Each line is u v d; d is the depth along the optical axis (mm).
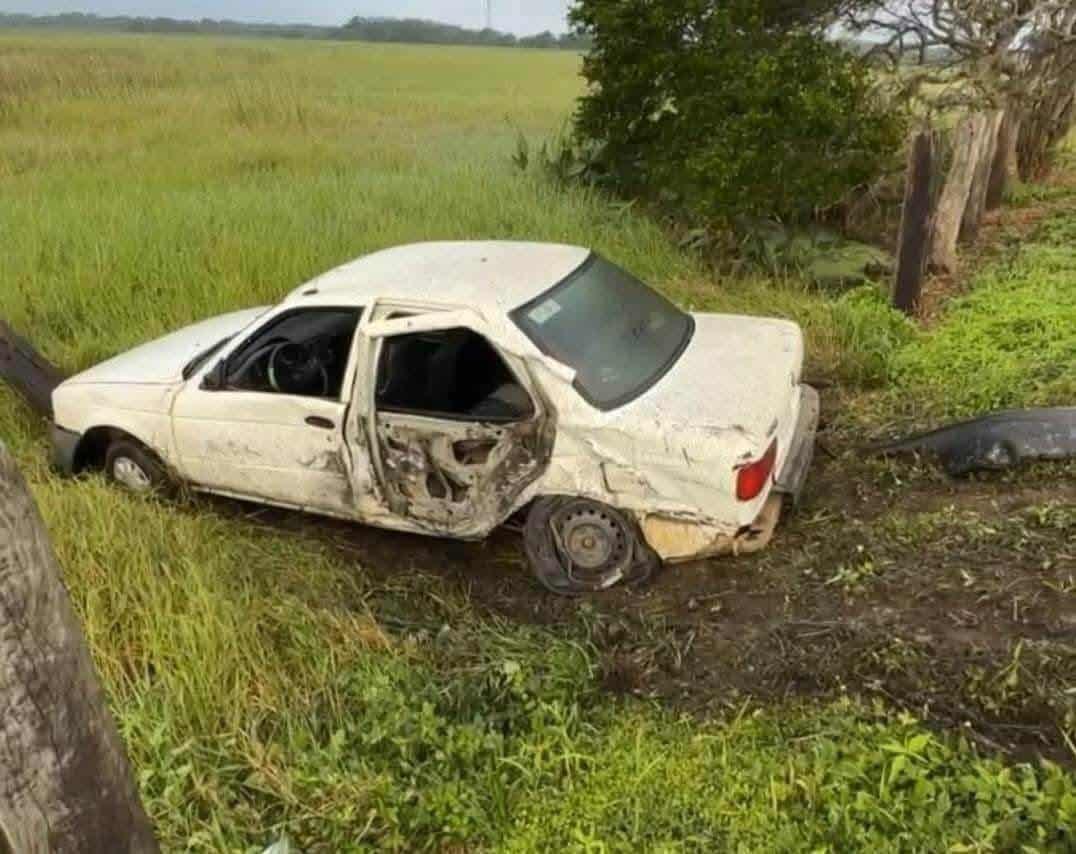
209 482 5465
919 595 4168
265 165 14227
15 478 1606
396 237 9203
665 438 4305
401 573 4918
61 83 23141
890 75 10781
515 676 3842
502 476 4645
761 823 3195
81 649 1759
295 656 3990
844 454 5727
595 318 4844
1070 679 3533
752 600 4379
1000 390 6176
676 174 9852
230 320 6445
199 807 3328
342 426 4910
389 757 3564
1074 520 4551
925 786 3127
